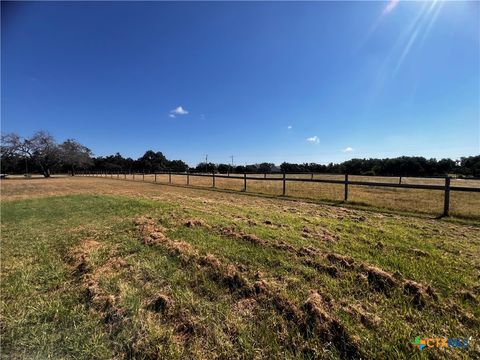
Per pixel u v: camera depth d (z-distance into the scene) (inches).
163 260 147.3
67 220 265.3
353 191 567.5
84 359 79.8
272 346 82.0
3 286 127.9
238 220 237.0
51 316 101.6
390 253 150.0
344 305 100.0
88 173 2428.6
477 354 76.7
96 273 136.1
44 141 1796.3
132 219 249.0
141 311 100.7
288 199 425.1
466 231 208.5
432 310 96.8
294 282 116.9
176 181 995.9
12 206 377.4
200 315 97.4
